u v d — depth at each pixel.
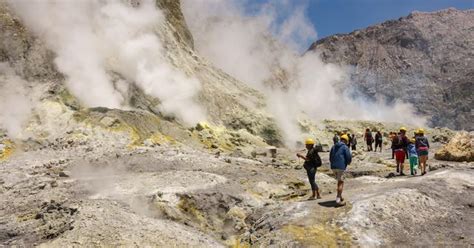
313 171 19.45
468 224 16.89
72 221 15.93
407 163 32.56
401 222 16.45
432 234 15.98
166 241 15.11
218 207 19.84
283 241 15.37
